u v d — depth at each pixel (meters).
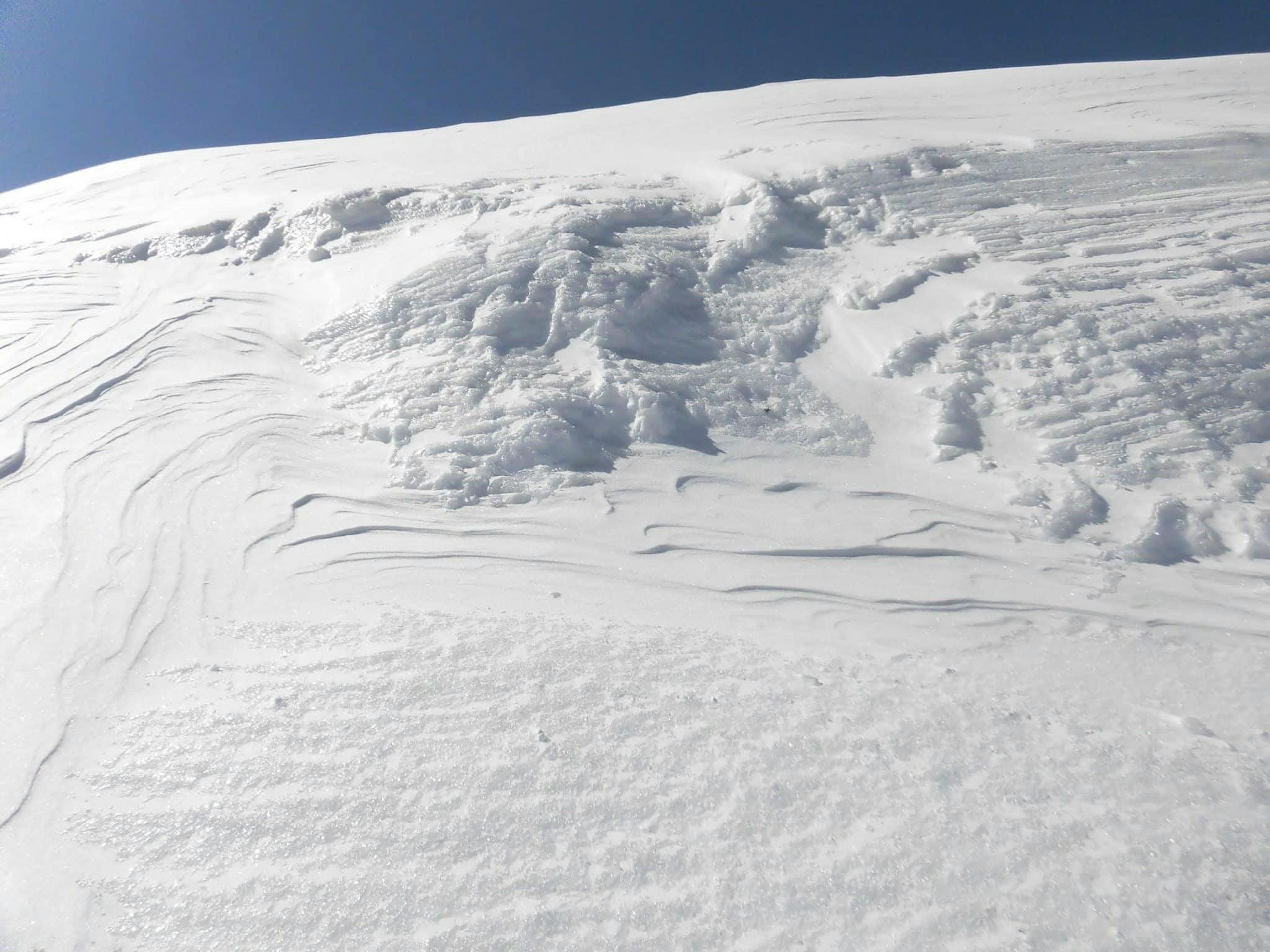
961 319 6.39
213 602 4.38
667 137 11.29
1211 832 2.92
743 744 3.38
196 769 3.38
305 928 2.76
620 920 2.74
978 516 4.91
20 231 10.75
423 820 3.10
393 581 4.46
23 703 3.81
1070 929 2.63
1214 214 7.38
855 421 5.78
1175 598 4.27
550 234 7.18
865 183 8.27
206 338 7.10
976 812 3.05
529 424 5.45
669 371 6.08
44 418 6.28
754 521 4.90
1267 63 12.42
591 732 3.45
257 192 10.38
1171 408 5.41
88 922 2.84
